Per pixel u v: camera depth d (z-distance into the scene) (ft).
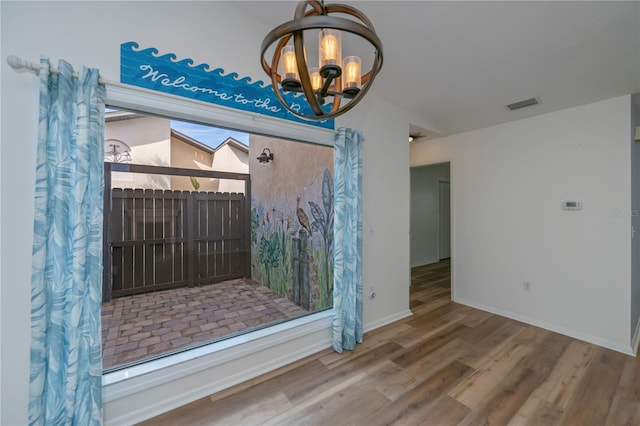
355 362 7.78
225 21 6.64
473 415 5.79
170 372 5.97
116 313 7.84
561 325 9.67
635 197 8.99
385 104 10.26
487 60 7.49
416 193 20.15
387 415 5.81
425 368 7.48
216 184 9.93
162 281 8.90
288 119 7.64
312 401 6.22
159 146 8.05
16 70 4.54
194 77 6.20
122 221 7.92
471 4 5.66
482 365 7.61
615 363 7.70
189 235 9.51
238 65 6.83
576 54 6.89
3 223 4.58
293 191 10.89
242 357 6.93
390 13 6.10
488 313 11.47
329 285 9.54
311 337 8.27
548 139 10.02
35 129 4.72
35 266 4.46
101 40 5.21
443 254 22.39
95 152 5.02
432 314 11.35
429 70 8.21
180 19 6.03
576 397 6.31
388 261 10.47
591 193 9.04
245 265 10.80
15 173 4.64
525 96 9.05
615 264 8.56
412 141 14.38
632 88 8.04
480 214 12.00
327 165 9.52
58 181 4.66
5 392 4.63
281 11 6.81
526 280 10.57
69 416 4.68
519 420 5.65
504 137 11.23
